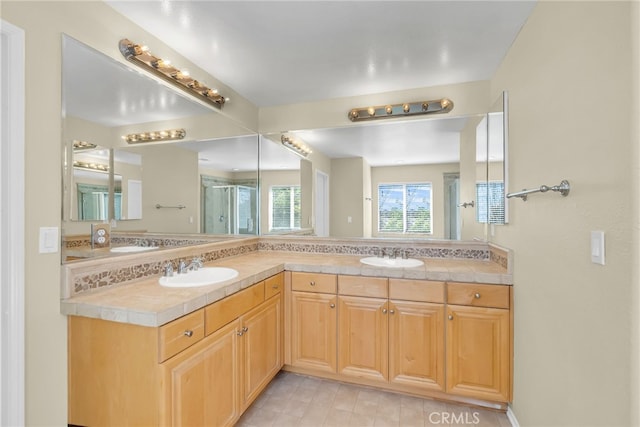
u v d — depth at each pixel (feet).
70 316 4.53
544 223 4.70
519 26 5.73
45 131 4.31
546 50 4.61
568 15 3.94
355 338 7.12
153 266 6.12
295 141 9.65
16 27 3.96
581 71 3.64
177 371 4.28
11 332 3.87
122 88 5.65
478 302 6.33
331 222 9.30
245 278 5.92
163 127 6.66
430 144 8.45
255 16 5.54
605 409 3.19
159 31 6.03
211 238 8.14
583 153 3.60
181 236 7.23
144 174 6.20
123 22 5.59
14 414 3.87
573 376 3.85
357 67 7.41
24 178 4.00
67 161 4.64
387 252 8.71
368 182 9.00
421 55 6.84
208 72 7.72
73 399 4.50
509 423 6.04
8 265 3.86
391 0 5.11
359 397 6.86
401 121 8.63
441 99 8.27
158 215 6.53
